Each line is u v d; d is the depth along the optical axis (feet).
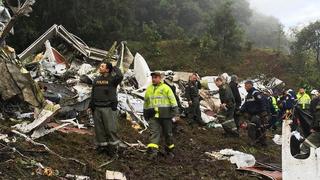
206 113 49.75
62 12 122.21
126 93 43.19
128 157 25.36
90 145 26.32
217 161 27.86
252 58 128.47
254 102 34.86
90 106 24.81
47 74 42.93
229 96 37.24
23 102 29.19
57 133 27.50
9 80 28.32
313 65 121.39
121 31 135.95
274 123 46.98
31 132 25.68
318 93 35.12
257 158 30.94
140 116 37.96
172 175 23.34
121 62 45.85
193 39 134.72
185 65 122.42
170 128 26.55
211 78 66.54
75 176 19.93
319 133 23.66
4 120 27.68
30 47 49.73
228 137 37.42
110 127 24.08
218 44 130.00
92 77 38.65
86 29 124.36
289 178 21.68
